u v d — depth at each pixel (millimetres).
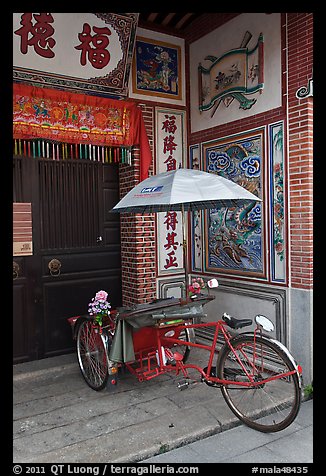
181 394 3389
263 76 3734
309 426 2908
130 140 4133
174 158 4566
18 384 3676
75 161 4316
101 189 4488
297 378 2648
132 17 3758
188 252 4723
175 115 4555
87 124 3861
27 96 3547
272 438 2762
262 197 3801
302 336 3457
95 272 4480
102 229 4512
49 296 4219
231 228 4172
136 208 3557
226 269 4258
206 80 4375
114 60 3844
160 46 4434
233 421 2918
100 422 2941
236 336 2928
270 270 3752
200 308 3410
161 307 3164
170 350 3672
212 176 2955
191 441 2723
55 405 3240
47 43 3502
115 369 3357
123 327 3201
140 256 4348
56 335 4262
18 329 4062
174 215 4598
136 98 4266
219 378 3010
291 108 3486
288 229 3564
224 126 4180
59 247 4258
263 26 3713
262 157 3777
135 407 3168
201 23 4375
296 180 3475
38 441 2701
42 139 3674
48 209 4188
